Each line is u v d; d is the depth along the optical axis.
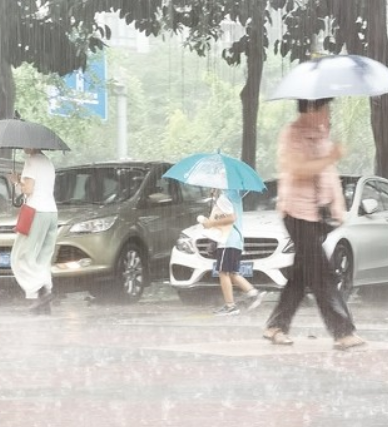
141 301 20.39
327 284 11.39
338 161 11.52
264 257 18.11
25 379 9.56
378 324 15.13
